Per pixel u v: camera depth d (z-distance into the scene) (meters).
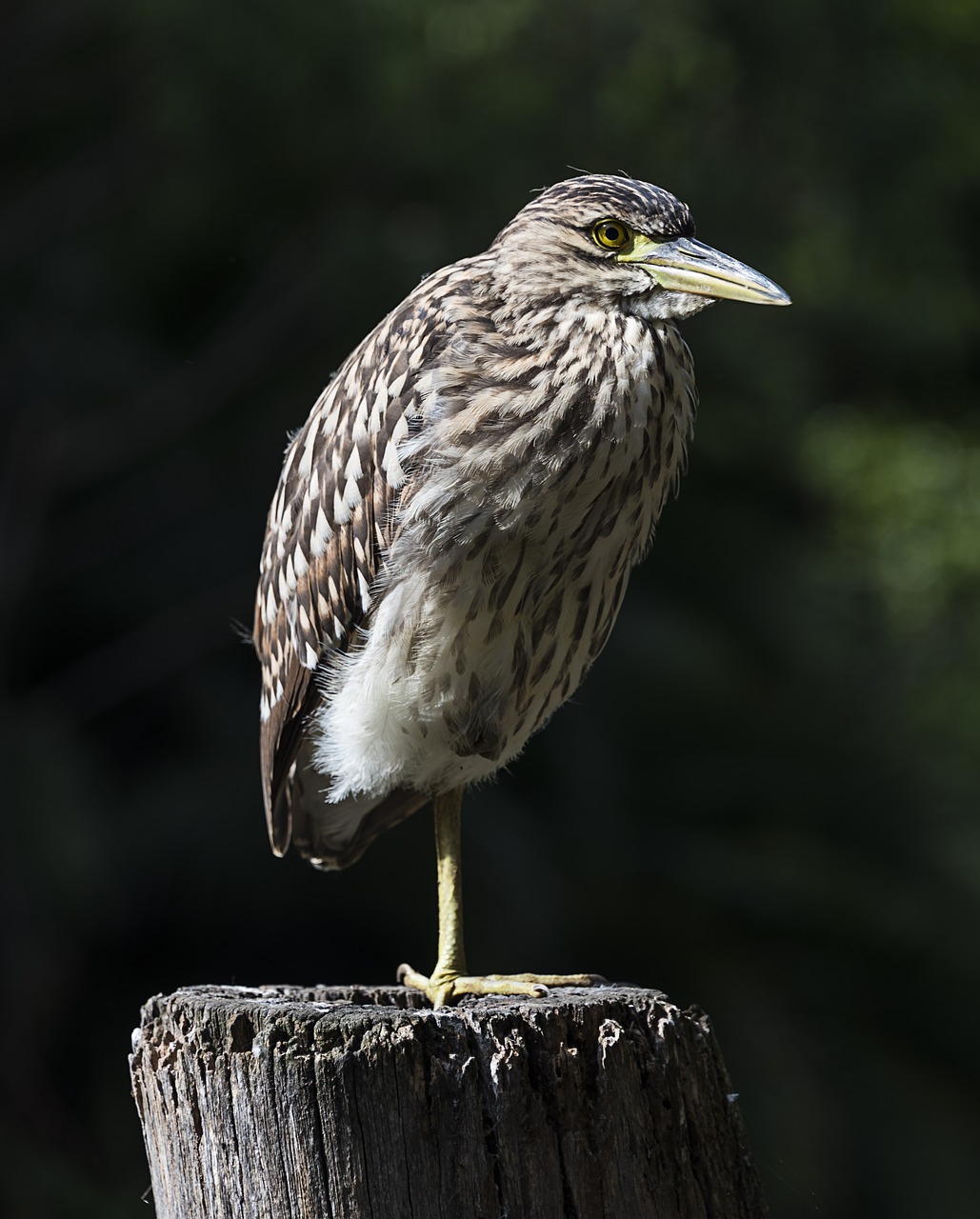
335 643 5.52
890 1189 12.79
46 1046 11.45
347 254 11.19
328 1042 3.83
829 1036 13.69
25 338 11.73
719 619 15.77
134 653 12.38
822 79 13.62
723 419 14.61
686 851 13.86
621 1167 3.95
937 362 22.31
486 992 5.02
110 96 11.76
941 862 14.20
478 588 5.04
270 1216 3.83
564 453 4.85
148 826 11.48
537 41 12.70
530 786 13.27
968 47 15.34
